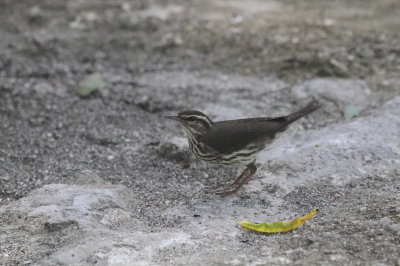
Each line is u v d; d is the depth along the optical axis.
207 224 8.55
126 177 10.70
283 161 10.52
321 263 6.97
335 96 13.26
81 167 11.11
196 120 9.68
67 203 8.99
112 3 19.61
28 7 19.28
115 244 7.76
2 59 16.00
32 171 10.91
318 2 19.66
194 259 7.34
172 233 8.20
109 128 12.76
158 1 19.95
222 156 9.81
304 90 13.73
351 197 9.02
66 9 19.14
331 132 11.46
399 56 14.99
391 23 17.14
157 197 9.84
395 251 7.02
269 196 9.45
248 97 13.72
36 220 8.53
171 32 17.36
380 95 13.26
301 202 9.13
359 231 7.68
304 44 15.88
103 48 16.80
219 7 19.36
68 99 14.05
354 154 10.33
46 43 16.81
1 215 8.91
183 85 14.55
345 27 16.94
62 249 7.72
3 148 11.80
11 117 13.12
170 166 11.12
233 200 9.47
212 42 16.66
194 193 9.95
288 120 9.73
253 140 9.65
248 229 8.29
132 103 13.77
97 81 14.55
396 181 9.38
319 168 10.06
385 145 10.53
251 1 20.05
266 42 16.30
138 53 16.50
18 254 7.76
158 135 12.42
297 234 7.95
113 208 9.07
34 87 14.54
